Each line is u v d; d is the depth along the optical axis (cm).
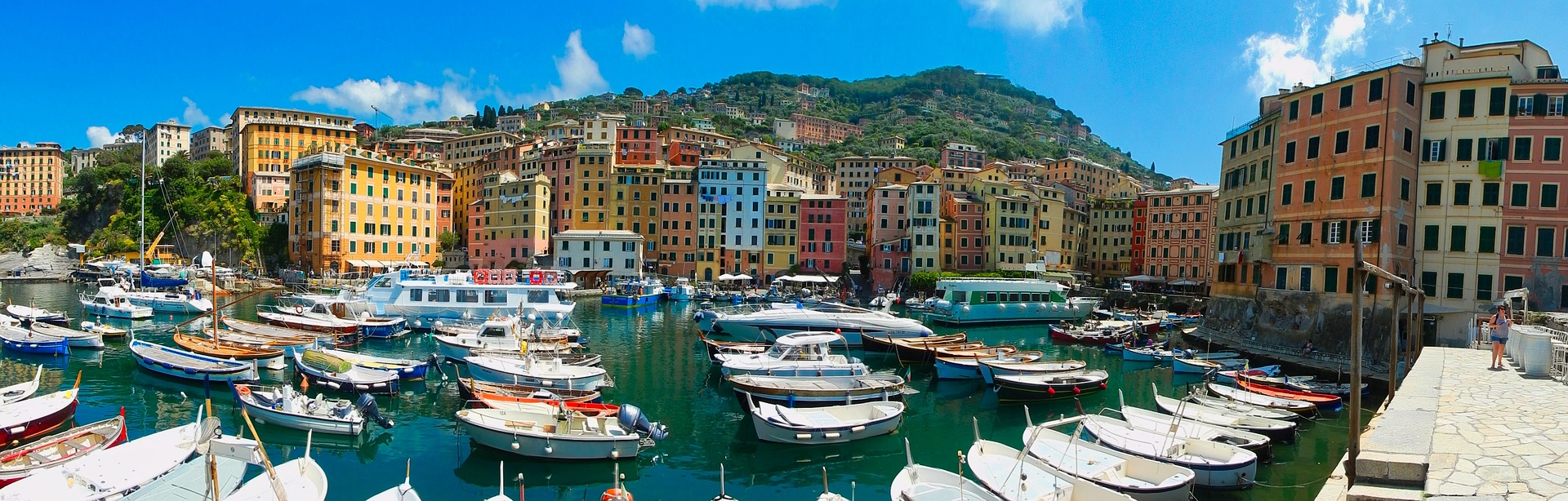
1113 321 7444
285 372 4238
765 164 12550
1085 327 6994
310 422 3033
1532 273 4706
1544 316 3500
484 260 12850
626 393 4084
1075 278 11788
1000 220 11781
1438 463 1271
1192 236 11744
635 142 15362
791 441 3002
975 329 7681
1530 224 4734
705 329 7112
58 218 15550
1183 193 11888
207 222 12850
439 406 3638
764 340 5944
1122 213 13575
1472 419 1598
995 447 2559
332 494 2533
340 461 2841
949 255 11925
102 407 3481
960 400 4062
